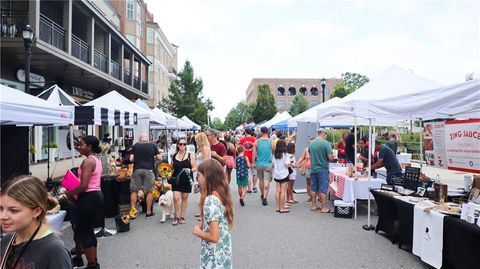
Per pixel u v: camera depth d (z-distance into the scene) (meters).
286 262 5.12
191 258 5.27
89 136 4.80
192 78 41.00
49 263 1.81
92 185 4.66
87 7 18.39
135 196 7.82
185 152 7.43
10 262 1.83
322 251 5.61
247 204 9.55
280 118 23.19
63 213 4.55
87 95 22.78
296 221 7.61
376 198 6.66
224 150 9.07
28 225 1.87
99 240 6.20
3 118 4.14
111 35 23.00
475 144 5.74
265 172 9.40
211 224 3.01
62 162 19.14
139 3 36.25
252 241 6.13
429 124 7.35
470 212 4.34
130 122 9.42
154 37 43.06
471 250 4.19
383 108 6.58
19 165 6.43
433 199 5.70
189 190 7.34
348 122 12.84
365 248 5.77
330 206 9.29
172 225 7.23
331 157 8.53
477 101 4.81
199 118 41.78
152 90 42.47
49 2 18.22
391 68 8.84
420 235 5.12
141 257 5.32
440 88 5.42
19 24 13.98
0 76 14.47
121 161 9.58
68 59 15.64
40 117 4.82
